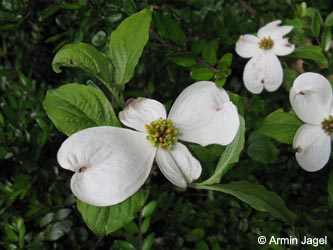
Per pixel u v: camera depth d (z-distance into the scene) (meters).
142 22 0.14
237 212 0.20
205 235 0.20
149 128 0.15
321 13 0.24
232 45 0.23
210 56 0.17
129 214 0.14
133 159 0.14
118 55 0.15
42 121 0.21
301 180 0.21
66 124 0.14
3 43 0.23
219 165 0.14
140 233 0.18
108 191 0.13
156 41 0.21
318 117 0.17
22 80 0.22
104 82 0.14
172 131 0.15
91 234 0.21
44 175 0.21
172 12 0.22
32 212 0.20
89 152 0.13
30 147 0.20
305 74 0.16
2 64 0.24
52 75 0.25
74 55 0.14
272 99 0.23
